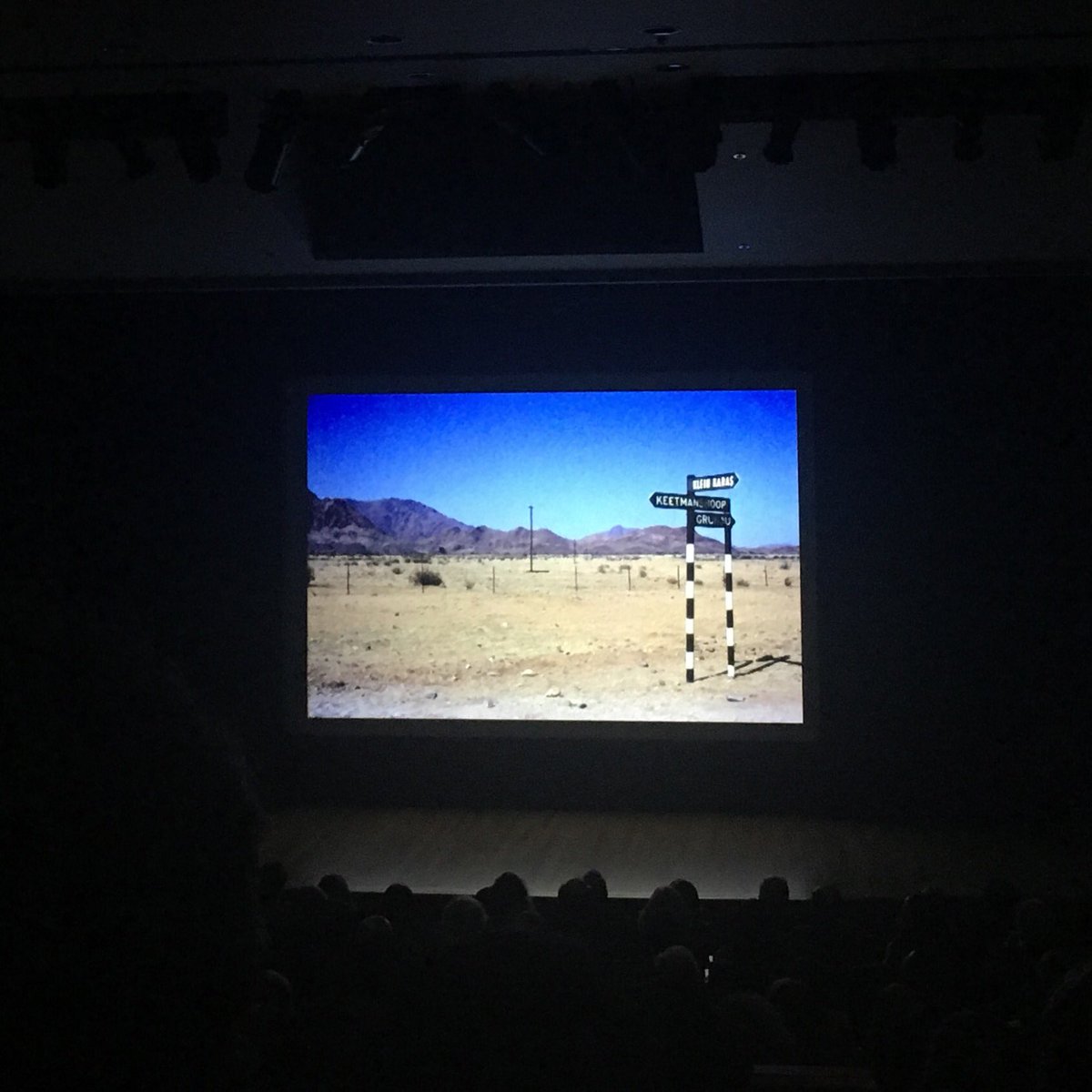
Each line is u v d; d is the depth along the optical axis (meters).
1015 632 6.65
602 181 5.00
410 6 3.79
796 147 4.90
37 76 4.33
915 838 6.25
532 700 6.99
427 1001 0.46
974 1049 1.65
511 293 7.13
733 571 6.91
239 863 0.38
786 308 6.91
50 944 0.34
